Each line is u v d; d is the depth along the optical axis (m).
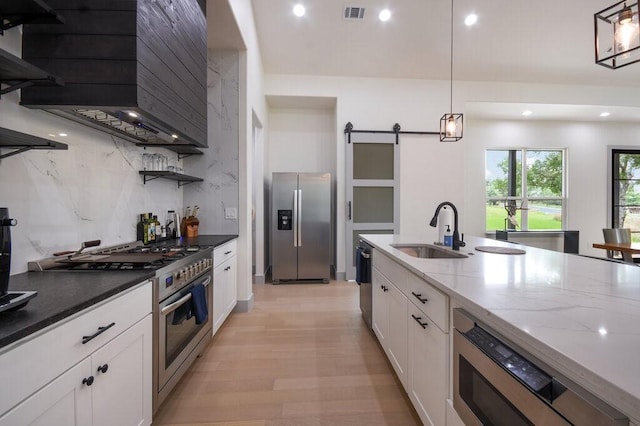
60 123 1.52
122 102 1.33
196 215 3.05
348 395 1.76
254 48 3.54
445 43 3.93
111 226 1.93
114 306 1.13
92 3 1.32
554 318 0.78
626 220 5.69
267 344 2.39
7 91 1.12
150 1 1.46
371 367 2.06
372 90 4.50
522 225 5.68
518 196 5.70
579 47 3.98
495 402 0.86
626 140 5.68
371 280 2.53
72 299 0.98
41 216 1.41
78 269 1.40
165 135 1.91
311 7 3.44
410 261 1.57
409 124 4.56
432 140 4.60
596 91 4.77
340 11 3.49
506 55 4.12
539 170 5.70
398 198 4.54
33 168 1.37
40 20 1.27
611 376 0.51
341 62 4.23
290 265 4.31
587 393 0.59
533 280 1.18
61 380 0.88
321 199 4.33
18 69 1.02
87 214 1.72
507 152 5.69
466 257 1.72
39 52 1.31
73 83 1.31
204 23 2.27
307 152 5.02
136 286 1.27
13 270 1.29
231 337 2.52
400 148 4.55
